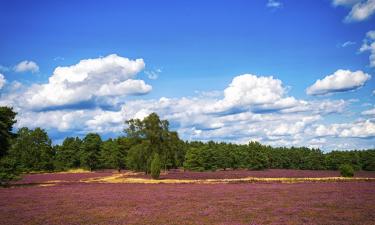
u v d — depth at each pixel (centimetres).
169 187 6009
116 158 13325
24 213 3094
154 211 3134
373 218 2602
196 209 3228
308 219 2602
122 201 3950
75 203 3803
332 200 3800
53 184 7206
